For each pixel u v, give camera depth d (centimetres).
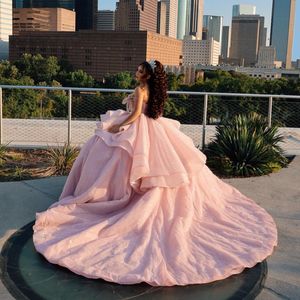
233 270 362
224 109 852
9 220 467
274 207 535
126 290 336
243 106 855
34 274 355
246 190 600
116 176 441
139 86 466
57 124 1018
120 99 973
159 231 404
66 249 381
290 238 444
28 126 989
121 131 455
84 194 442
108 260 365
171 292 336
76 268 354
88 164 458
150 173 434
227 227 442
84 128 981
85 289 335
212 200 482
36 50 9831
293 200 564
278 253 409
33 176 633
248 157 689
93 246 384
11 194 545
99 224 407
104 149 453
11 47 10000
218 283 350
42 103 1056
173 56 11056
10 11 13150
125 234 404
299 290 346
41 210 498
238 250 395
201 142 851
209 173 515
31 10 15450
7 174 638
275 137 790
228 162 699
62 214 425
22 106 1061
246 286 347
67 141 789
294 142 920
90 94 1000
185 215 427
